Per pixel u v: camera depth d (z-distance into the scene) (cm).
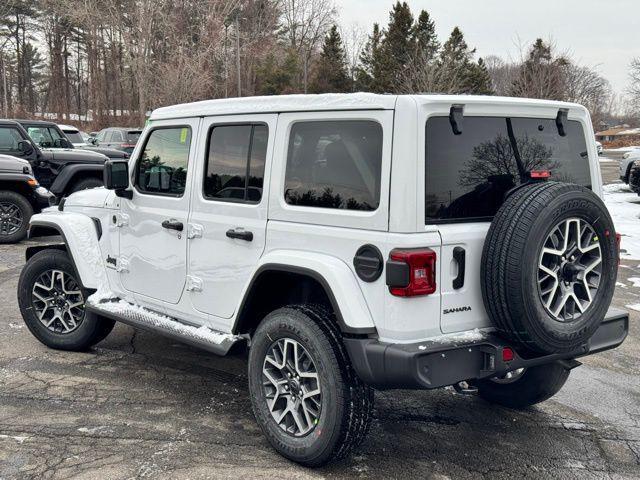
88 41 4978
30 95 6838
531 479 346
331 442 329
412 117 310
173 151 443
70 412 418
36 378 477
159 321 446
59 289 535
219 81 4131
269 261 358
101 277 508
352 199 331
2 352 536
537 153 366
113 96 5203
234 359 530
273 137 372
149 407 429
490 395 450
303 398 345
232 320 396
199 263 416
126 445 372
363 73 4844
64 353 535
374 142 323
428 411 437
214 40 3653
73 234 509
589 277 338
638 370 528
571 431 410
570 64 2978
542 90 2730
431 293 314
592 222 328
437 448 380
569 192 318
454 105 324
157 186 455
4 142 1221
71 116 6238
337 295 323
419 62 3078
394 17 4156
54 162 1266
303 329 338
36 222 534
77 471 342
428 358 306
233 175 397
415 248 309
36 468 344
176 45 3559
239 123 394
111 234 499
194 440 380
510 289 309
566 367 374
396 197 310
